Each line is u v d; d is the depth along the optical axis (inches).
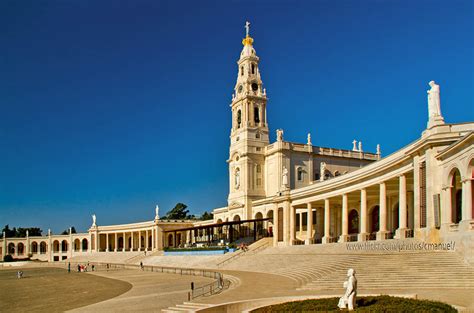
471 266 1305.4
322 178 3518.7
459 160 1443.2
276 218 3110.2
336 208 3152.1
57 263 5000.0
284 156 3708.2
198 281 2031.3
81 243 5994.1
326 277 1502.2
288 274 1891.0
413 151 1752.0
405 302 906.1
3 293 2091.5
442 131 1603.1
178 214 7042.3
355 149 4190.5
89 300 1633.9
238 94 4015.8
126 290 1872.5
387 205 2630.4
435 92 1643.7
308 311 884.0
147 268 3193.9
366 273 1425.9
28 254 6397.6
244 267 2437.3
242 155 3828.7
